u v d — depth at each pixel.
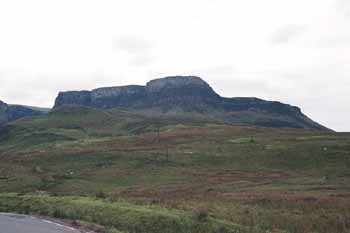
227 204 36.84
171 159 98.81
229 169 86.69
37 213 30.80
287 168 87.75
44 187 63.31
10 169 85.75
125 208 27.64
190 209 30.03
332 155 92.56
